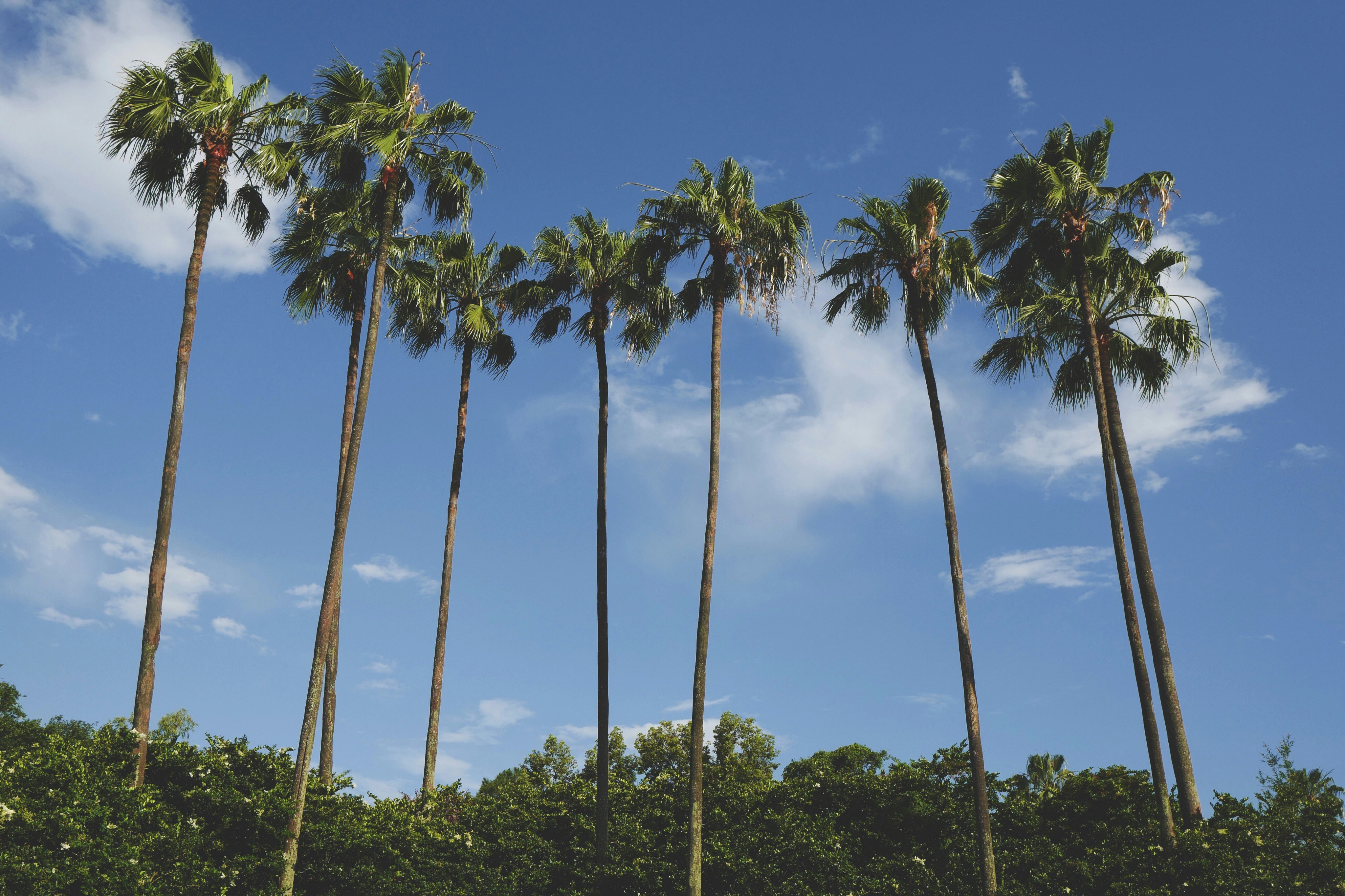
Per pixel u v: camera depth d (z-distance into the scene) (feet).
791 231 86.58
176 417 68.90
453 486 106.11
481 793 104.68
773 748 147.64
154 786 64.90
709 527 78.48
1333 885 71.26
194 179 76.59
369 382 74.69
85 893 53.26
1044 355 93.40
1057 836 85.15
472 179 83.35
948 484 80.12
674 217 86.69
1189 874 72.33
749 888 80.33
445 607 101.19
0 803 55.52
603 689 87.20
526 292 106.52
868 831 87.20
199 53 75.82
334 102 81.00
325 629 70.08
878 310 87.56
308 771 72.23
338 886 72.18
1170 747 79.00
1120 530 81.20
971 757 75.66
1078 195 84.53
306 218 92.73
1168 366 91.25
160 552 66.74
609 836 86.94
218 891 61.11
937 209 86.48
